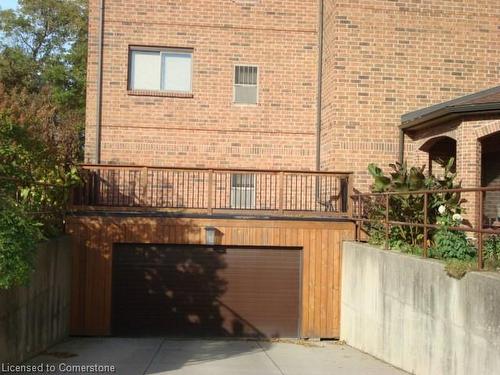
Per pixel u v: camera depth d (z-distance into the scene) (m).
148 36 15.89
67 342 12.19
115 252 13.30
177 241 13.20
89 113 15.66
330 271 13.41
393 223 10.67
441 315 8.39
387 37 14.78
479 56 14.99
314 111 16.14
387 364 10.37
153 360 10.43
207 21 16.05
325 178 14.93
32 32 35.31
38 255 10.19
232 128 15.98
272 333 13.52
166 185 15.61
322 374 9.48
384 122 14.69
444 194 11.05
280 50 16.16
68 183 12.41
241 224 13.30
